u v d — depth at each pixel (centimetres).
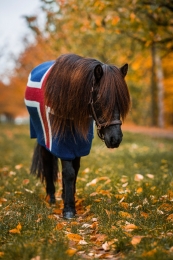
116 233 439
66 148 538
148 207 552
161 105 2688
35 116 604
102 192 631
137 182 751
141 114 4075
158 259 352
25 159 1230
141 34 1223
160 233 436
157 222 477
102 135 509
